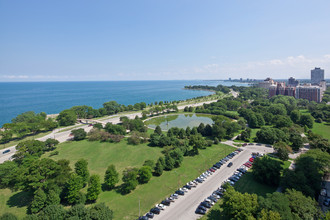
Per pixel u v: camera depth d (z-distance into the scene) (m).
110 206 74.56
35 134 174.00
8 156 126.62
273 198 59.66
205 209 70.62
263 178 87.06
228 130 155.50
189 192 83.25
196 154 123.12
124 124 178.00
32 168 77.31
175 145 128.88
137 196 80.94
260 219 52.25
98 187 77.06
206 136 159.25
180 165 108.06
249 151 126.38
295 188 72.19
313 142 116.56
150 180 93.19
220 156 119.62
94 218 58.72
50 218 58.53
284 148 107.94
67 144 144.12
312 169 79.75
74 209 60.28
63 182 77.12
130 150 130.75
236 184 87.56
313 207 59.22
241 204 59.84
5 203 77.44
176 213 70.56
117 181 86.44
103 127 182.50
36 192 72.25
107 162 113.69
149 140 148.00
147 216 68.75
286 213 54.12
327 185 84.75
